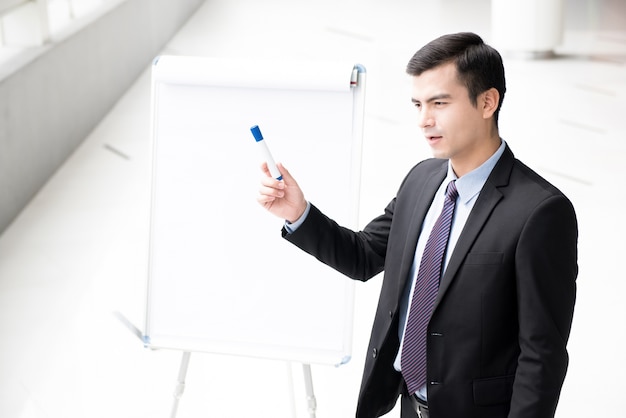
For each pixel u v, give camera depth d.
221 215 2.39
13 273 4.03
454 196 1.74
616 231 4.32
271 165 1.89
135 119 5.78
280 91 2.33
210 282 2.40
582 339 3.51
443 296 1.70
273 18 7.85
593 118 5.74
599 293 3.81
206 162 2.39
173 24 7.33
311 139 2.33
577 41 7.52
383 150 5.25
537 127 5.59
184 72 2.33
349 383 3.34
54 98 4.95
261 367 3.45
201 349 2.41
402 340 1.84
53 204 4.67
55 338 3.57
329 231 1.95
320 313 2.36
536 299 1.61
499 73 1.65
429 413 1.77
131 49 6.30
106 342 3.55
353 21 7.77
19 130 4.50
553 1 6.92
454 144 1.67
